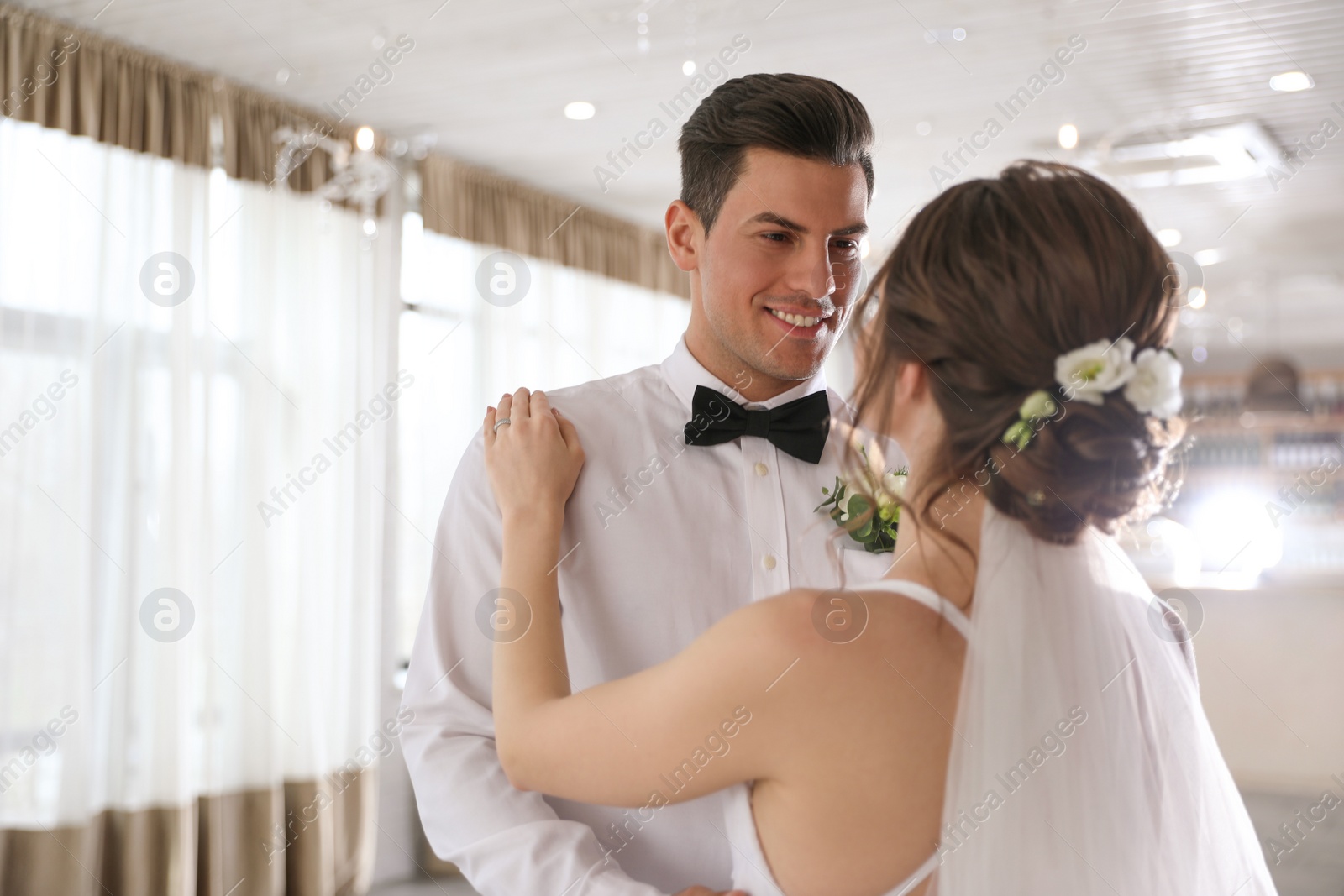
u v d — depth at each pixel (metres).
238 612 4.52
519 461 1.37
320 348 4.88
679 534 1.50
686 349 1.60
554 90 4.56
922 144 5.09
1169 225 6.11
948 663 0.99
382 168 4.72
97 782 4.02
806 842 0.98
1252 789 3.61
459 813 1.34
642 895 1.20
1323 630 3.52
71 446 3.98
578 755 1.07
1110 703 1.05
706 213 1.52
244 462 4.55
